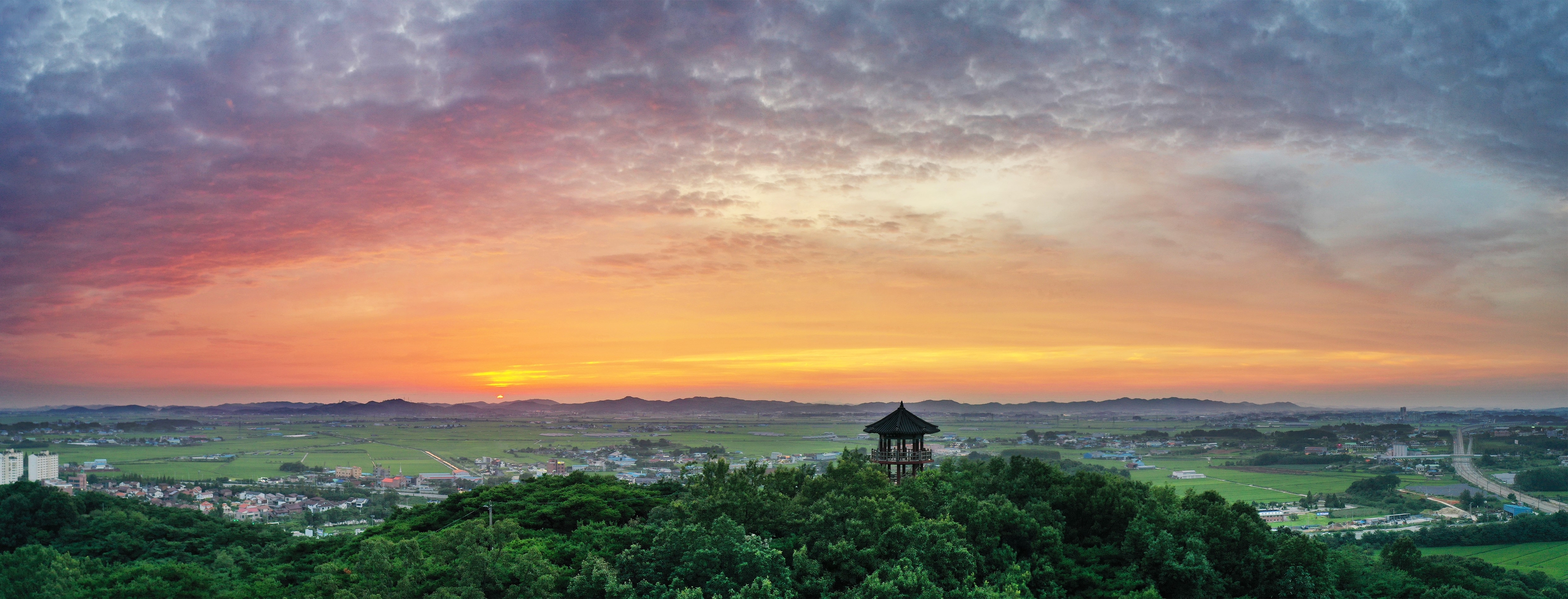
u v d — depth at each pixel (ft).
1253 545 360.28
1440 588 390.21
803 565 308.40
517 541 349.82
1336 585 382.83
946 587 304.09
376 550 318.24
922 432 450.71
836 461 436.76
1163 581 340.18
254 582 362.74
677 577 292.20
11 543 517.14
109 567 398.42
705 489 383.65
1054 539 349.41
